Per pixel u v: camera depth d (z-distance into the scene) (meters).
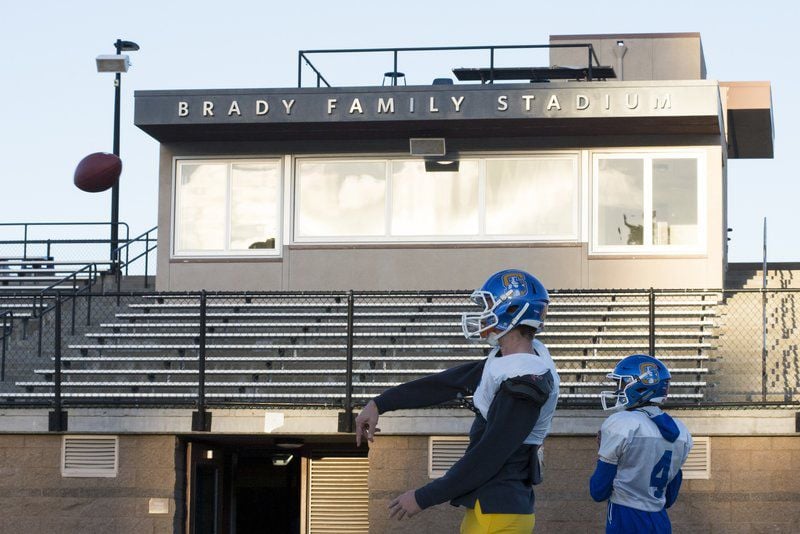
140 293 15.22
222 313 18.12
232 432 14.64
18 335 18.80
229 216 19.00
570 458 14.19
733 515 14.03
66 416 14.84
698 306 17.64
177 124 18.06
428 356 16.88
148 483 14.77
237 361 16.62
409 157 18.84
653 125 17.83
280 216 18.92
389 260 18.61
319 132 18.44
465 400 4.97
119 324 17.39
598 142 18.55
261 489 17.86
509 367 4.64
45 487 14.85
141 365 17.16
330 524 16.67
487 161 18.73
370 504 14.49
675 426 7.72
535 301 4.82
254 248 18.92
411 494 4.59
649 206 18.36
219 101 18.02
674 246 18.25
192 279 18.92
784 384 16.12
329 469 16.77
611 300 17.86
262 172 19.11
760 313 18.05
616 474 7.75
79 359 16.41
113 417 14.82
